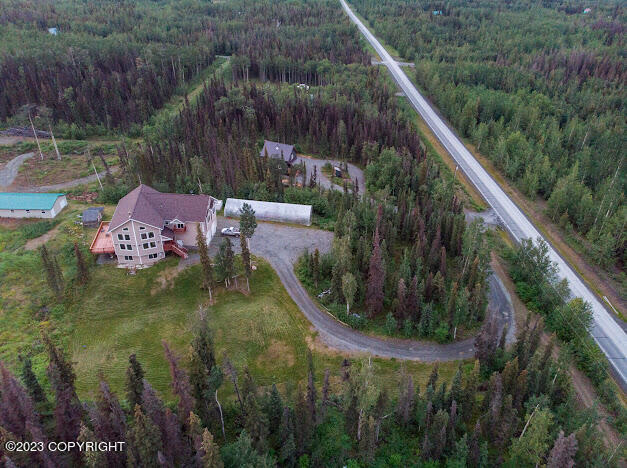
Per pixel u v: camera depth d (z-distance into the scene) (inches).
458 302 3169.3
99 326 3213.6
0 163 5669.3
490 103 6875.0
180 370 2285.9
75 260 3595.0
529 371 2723.9
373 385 2359.7
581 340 3213.6
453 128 6958.7
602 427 2751.0
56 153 5964.6
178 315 3319.4
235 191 4862.2
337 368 2992.1
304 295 3508.9
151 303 3385.8
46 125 6525.6
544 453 2388.0
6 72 7007.9
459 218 4079.7
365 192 5108.3
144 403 2250.2
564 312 3358.8
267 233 4153.5
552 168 5511.8
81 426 2053.4
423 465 2442.2
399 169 5241.1
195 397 2402.8
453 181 5216.5
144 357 3014.3
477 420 2640.3
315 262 3496.6
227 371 2586.1
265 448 2310.5
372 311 3405.5
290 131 6437.0
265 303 3395.7
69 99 6771.7
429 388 2588.6
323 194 4859.7
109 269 3535.9
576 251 4424.2
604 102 7175.2
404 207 4394.7
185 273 3560.5
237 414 2588.6
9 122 6594.5
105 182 5157.5
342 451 2482.8
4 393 2185.0
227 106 6501.0
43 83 6860.2
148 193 3774.6
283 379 2920.8
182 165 5246.1
